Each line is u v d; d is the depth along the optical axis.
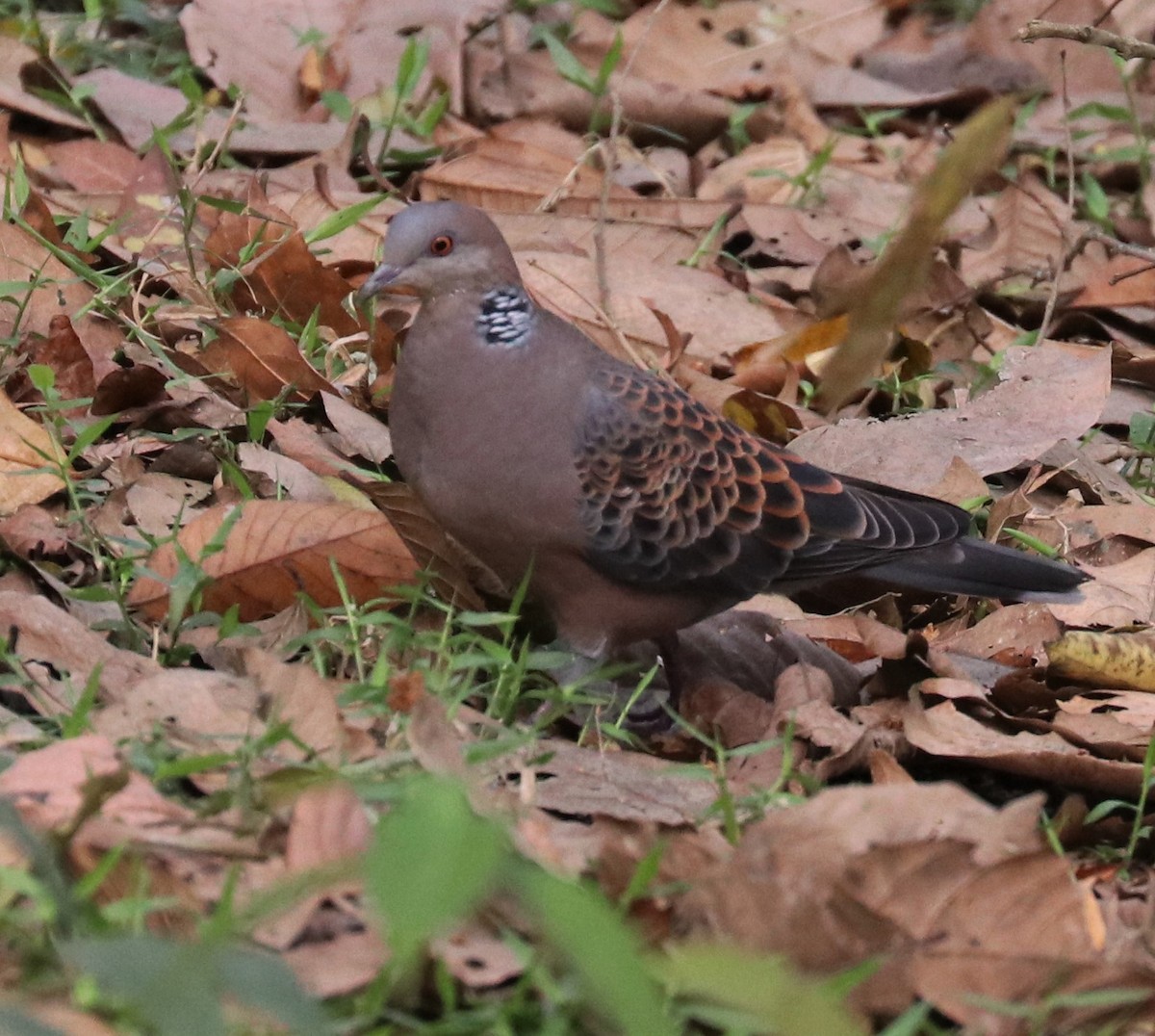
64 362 10.70
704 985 5.39
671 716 9.34
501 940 6.33
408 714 7.96
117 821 6.67
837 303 4.59
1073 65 17.86
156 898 6.18
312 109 15.31
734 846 7.29
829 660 9.90
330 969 6.08
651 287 13.13
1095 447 12.61
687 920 6.66
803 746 8.87
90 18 15.59
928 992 6.61
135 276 12.14
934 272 13.58
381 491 9.55
